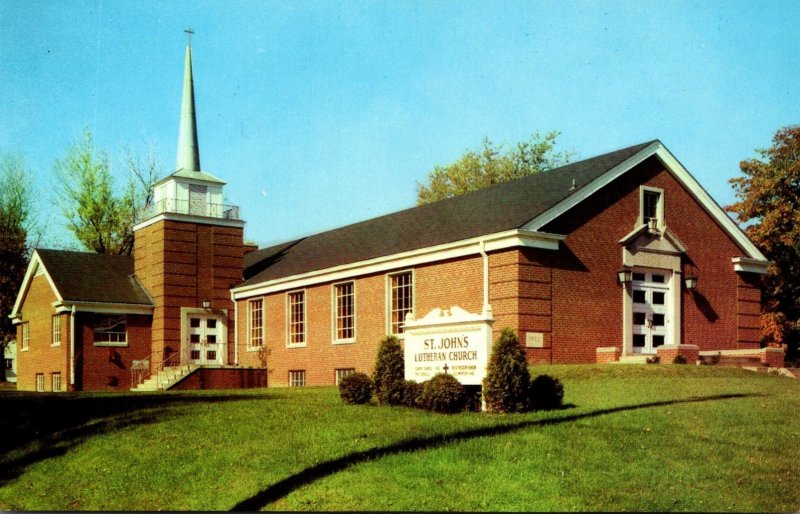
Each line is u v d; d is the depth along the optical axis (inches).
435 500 389.4
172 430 587.2
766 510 376.2
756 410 575.8
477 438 481.7
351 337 1230.3
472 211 1134.4
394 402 642.8
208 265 1518.2
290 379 1371.8
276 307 1418.6
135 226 1584.6
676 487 401.7
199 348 1498.5
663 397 642.8
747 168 1605.6
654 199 1080.2
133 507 443.2
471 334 602.5
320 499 404.2
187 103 1579.7
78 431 622.5
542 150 2474.2
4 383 2068.2
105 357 1460.4
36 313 1603.1
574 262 979.9
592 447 461.7
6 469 557.9
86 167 2160.4
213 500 428.5
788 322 1512.1
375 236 1301.7
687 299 1086.4
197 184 1542.8
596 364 875.4
